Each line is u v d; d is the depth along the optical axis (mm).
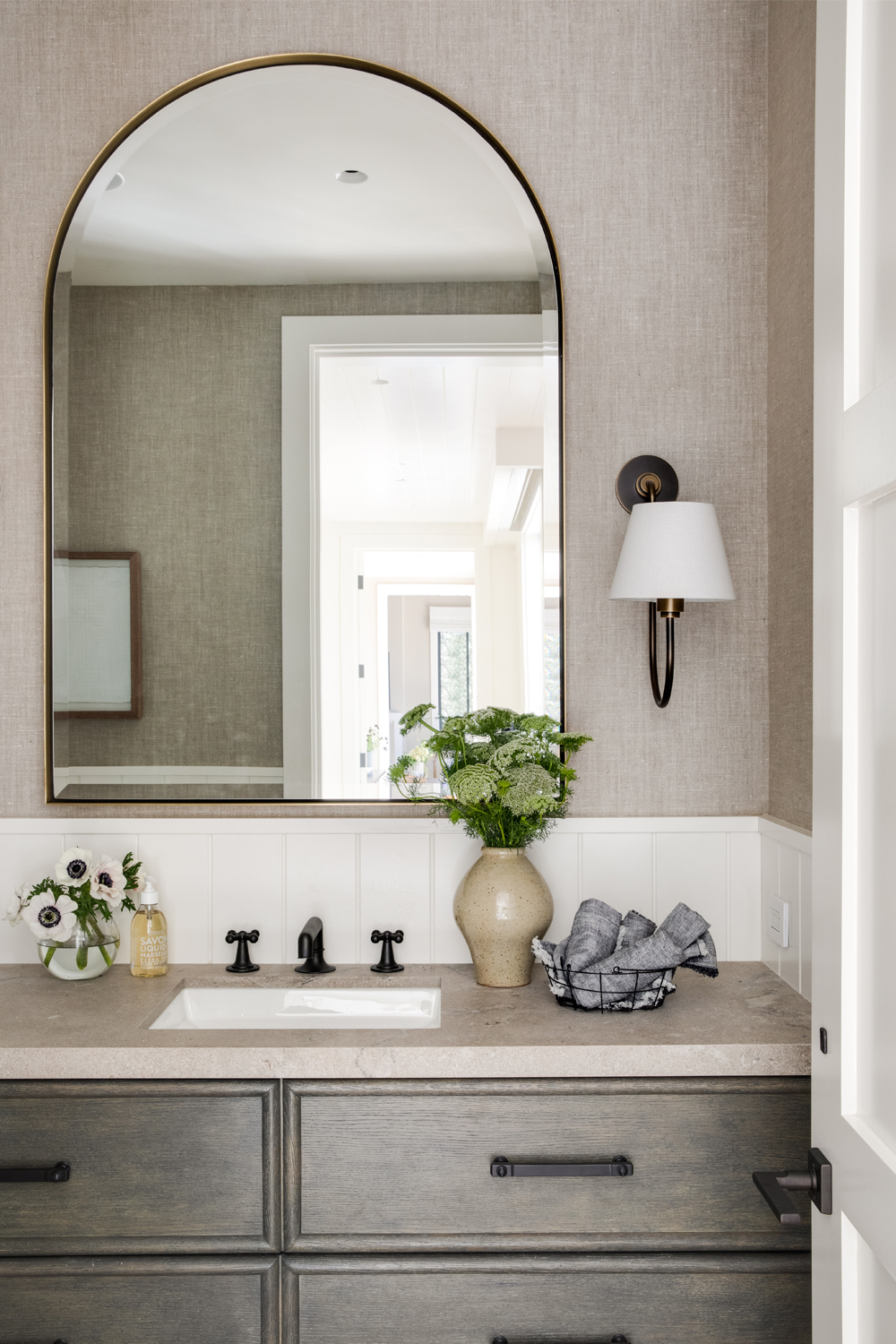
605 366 1889
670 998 1638
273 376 1890
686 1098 1418
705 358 1888
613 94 1888
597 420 1888
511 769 1654
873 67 1007
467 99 1893
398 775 1847
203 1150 1419
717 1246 1414
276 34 1887
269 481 1890
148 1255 1424
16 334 1895
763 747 1890
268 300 1889
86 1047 1419
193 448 1890
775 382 1842
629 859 1870
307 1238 1415
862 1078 1035
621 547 1885
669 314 1889
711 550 1690
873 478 977
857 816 1049
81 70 1891
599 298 1888
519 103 1890
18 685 1895
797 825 1734
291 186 1890
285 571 1889
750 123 1885
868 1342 1017
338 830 1849
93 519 1893
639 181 1888
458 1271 1412
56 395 1887
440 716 1874
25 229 1899
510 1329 1413
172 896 1856
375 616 1883
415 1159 1415
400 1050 1404
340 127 1890
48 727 1877
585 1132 1416
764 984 1720
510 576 1877
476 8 1886
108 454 1889
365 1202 1416
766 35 1879
